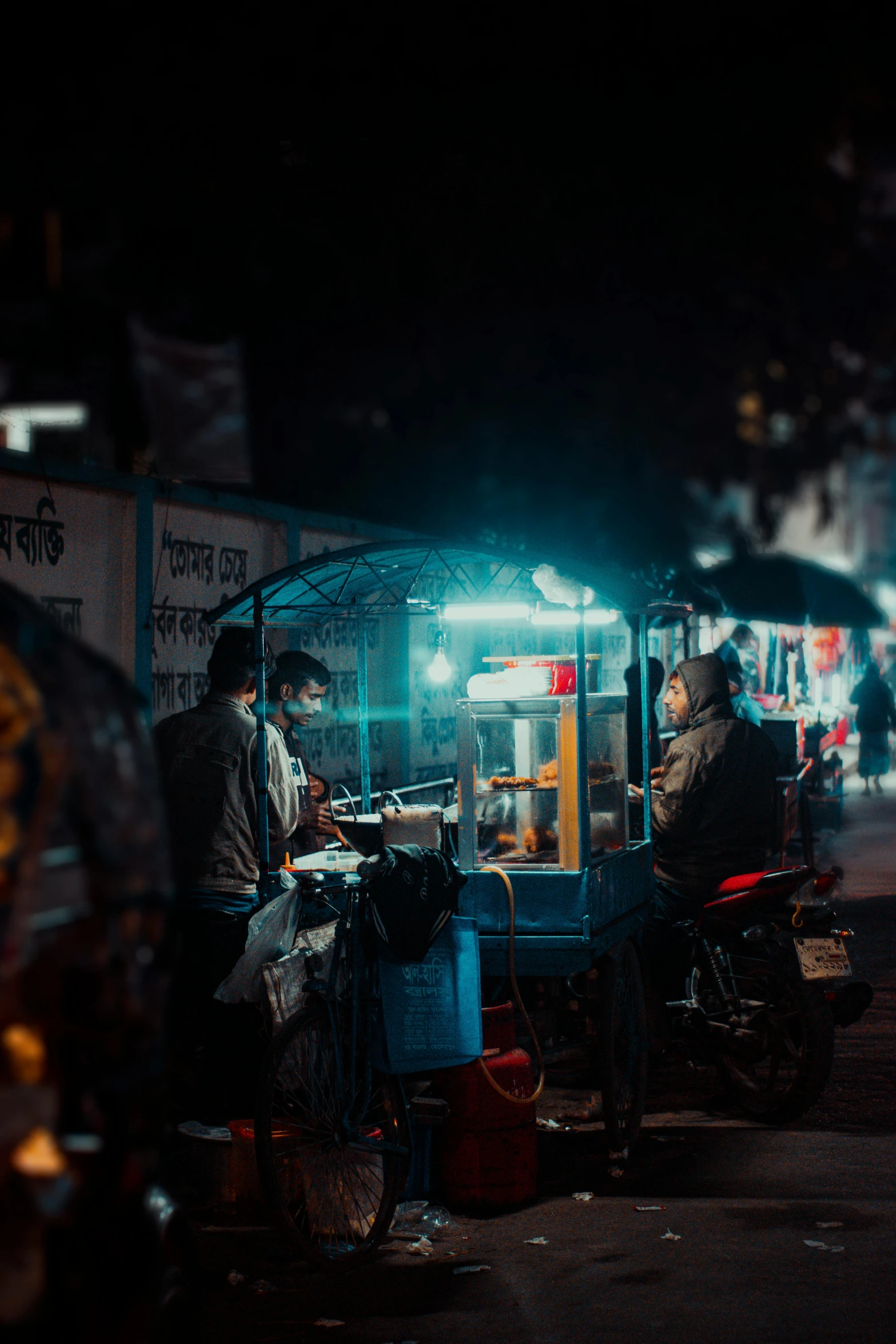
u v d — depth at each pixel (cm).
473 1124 460
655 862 620
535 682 498
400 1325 374
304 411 519
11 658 180
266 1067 427
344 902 502
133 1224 192
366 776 684
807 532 389
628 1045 533
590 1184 490
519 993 512
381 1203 426
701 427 416
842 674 2539
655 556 507
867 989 566
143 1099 191
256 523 777
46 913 183
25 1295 172
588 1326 368
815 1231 437
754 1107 566
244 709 544
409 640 984
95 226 334
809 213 474
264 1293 399
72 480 596
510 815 498
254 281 495
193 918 524
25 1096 175
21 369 338
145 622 656
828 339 415
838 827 1533
